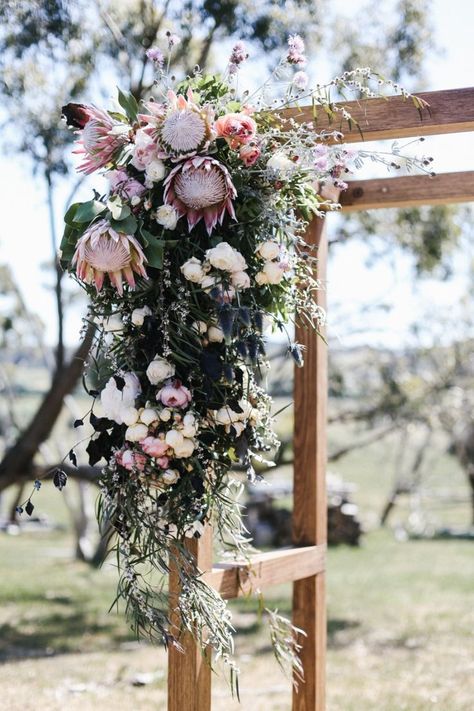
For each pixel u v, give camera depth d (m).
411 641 7.09
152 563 2.26
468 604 8.80
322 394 3.44
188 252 2.34
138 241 2.27
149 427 2.27
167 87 2.50
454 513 20.22
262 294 2.42
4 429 16.11
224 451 2.41
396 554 13.38
